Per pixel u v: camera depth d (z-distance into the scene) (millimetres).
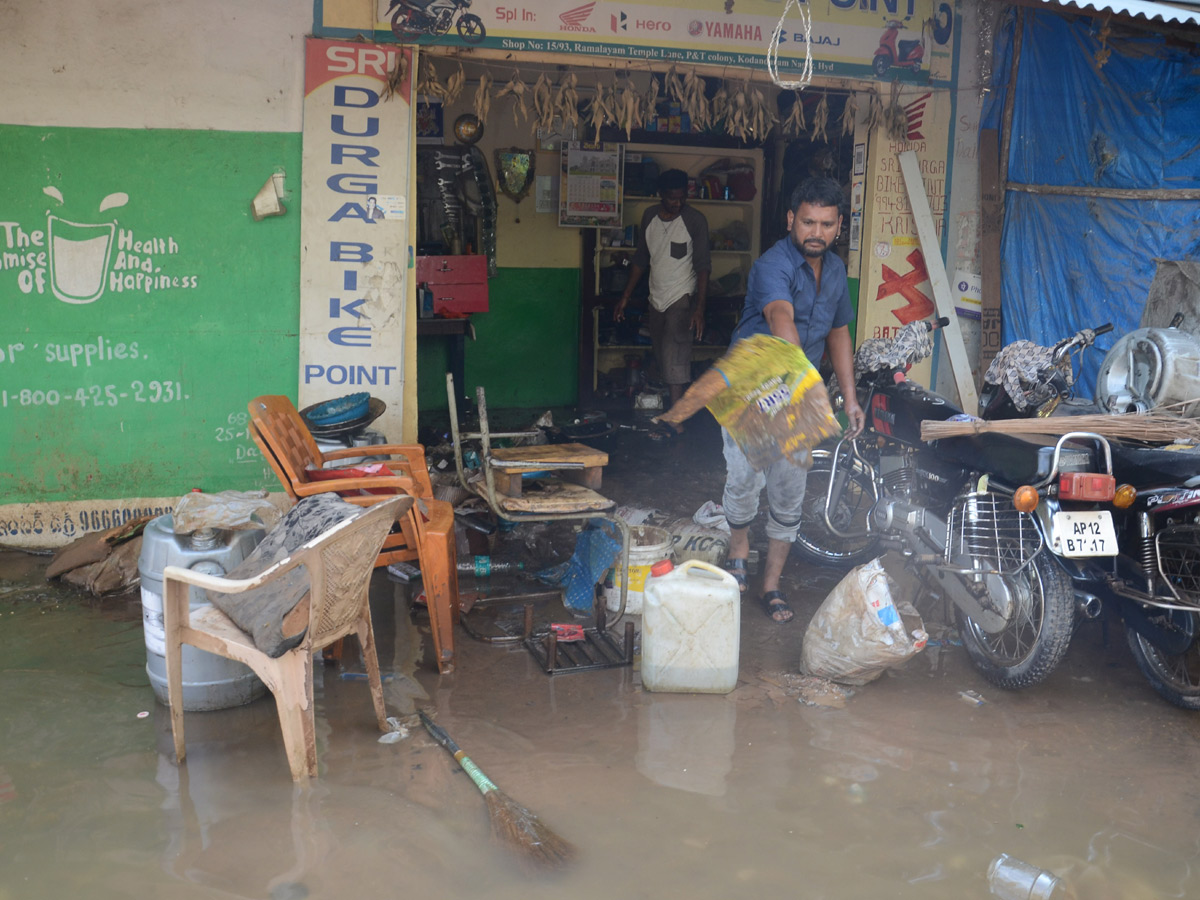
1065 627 3361
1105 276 5938
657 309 8375
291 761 2930
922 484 4363
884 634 3492
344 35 5012
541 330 8992
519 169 8531
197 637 3000
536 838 2619
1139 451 3439
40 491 5016
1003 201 6277
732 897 2473
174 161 4906
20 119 4699
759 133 5762
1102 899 2488
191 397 5125
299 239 5121
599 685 3678
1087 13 5219
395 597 4551
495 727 3338
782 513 4320
